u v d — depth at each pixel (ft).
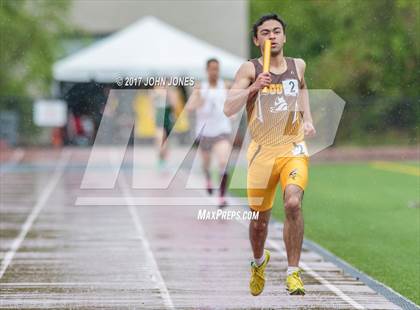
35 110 238.27
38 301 65.82
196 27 269.44
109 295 67.97
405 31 180.55
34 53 244.01
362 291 69.46
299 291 55.16
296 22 213.46
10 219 112.06
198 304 65.00
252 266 60.75
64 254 85.92
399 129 208.03
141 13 265.34
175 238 96.07
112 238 96.07
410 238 98.89
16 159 216.95
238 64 200.23
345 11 192.95
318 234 102.17
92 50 203.10
